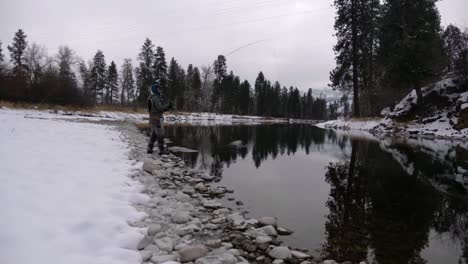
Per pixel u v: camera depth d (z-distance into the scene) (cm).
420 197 466
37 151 515
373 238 324
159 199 400
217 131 2011
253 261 271
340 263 270
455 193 489
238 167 721
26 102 2688
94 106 3494
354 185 548
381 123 2139
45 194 314
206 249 272
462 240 315
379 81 2414
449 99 1902
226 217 371
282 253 278
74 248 230
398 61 1916
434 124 1795
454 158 842
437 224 358
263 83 8150
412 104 2045
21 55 4762
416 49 1861
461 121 1606
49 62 4850
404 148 1084
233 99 7175
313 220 375
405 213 396
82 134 890
